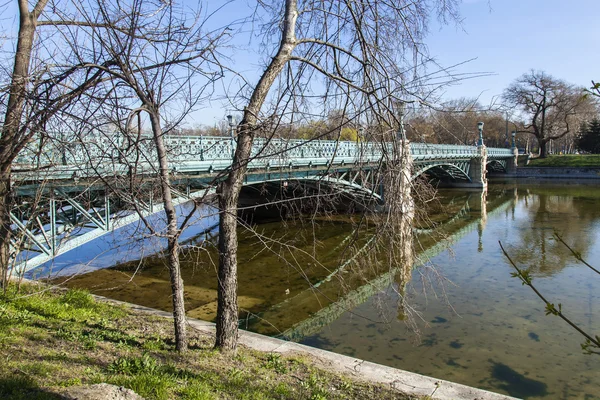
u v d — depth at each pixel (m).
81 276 13.84
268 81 5.56
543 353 8.91
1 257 7.83
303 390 5.17
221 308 6.05
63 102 5.03
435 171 35.47
